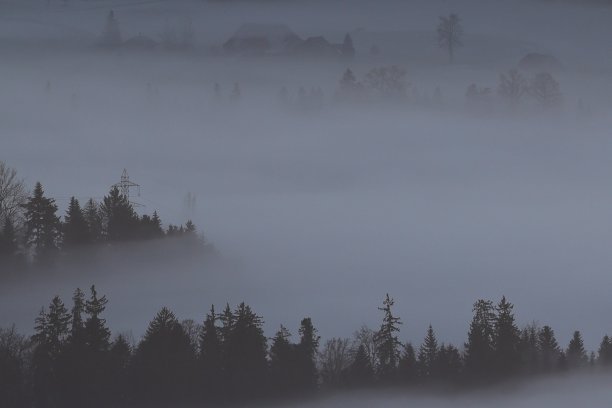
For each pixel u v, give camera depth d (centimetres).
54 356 12050
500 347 14375
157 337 12775
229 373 12750
